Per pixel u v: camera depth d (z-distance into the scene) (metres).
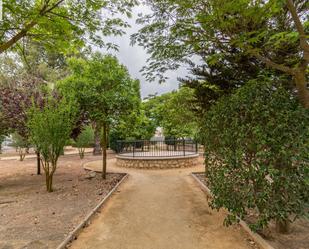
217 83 5.76
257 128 2.94
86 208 4.57
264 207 2.90
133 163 10.19
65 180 7.54
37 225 3.72
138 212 4.41
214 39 3.74
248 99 3.35
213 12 3.21
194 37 3.76
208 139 4.22
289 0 2.80
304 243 3.01
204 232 3.48
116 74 7.18
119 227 3.68
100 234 3.42
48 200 5.23
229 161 3.37
